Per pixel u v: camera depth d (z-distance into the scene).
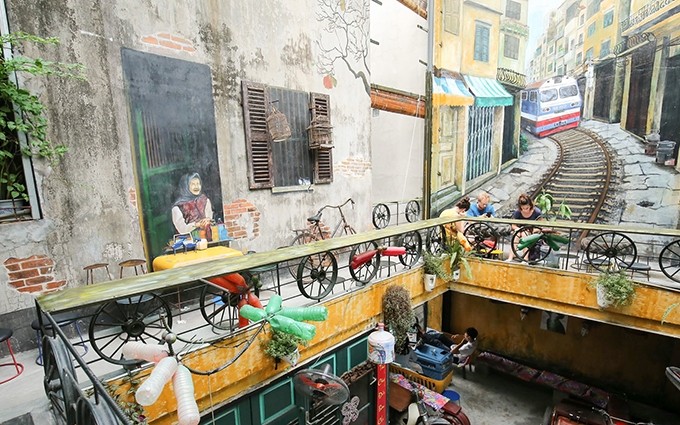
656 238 5.94
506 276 5.42
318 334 3.73
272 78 5.09
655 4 5.56
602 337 6.66
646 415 6.01
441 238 5.83
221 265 2.82
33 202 3.10
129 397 2.41
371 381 5.07
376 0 9.56
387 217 8.48
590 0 6.34
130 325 2.57
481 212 6.73
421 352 6.82
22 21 2.96
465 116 8.06
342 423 4.53
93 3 3.37
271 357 3.26
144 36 3.76
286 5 5.20
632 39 5.88
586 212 6.75
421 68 8.92
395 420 6.00
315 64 5.72
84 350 3.13
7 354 3.02
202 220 4.35
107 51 3.49
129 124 3.67
